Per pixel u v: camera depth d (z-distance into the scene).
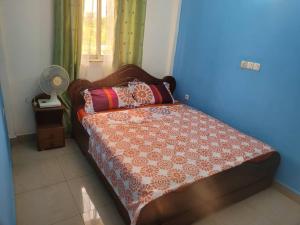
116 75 3.19
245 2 2.58
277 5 2.29
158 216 1.51
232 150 2.18
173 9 3.47
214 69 3.06
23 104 2.81
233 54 2.79
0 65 2.52
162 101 3.33
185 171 1.79
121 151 1.97
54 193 2.14
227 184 1.88
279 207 2.21
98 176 2.35
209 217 2.02
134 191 1.63
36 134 2.83
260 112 2.58
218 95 3.06
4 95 2.63
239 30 2.68
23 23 2.54
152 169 1.76
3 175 1.17
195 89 3.41
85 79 2.99
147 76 3.47
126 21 3.06
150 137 2.28
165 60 3.71
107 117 2.61
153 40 3.47
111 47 3.10
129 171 1.72
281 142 2.41
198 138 2.36
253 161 2.09
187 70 3.50
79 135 2.85
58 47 2.72
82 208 2.00
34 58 2.71
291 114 2.29
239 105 2.81
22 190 2.14
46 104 2.64
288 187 2.38
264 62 2.47
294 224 2.03
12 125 2.79
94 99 2.81
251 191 2.20
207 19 3.06
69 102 3.00
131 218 1.59
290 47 2.23
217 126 2.71
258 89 2.57
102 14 2.92
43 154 2.73
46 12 2.62
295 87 2.23
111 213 1.97
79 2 2.67
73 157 2.73
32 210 1.93
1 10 2.39
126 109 2.97
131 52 3.28
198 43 3.25
